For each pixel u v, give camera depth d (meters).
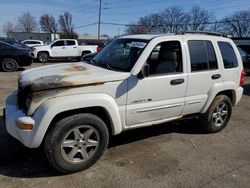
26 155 4.26
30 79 3.78
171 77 4.45
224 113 5.53
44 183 3.56
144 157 4.36
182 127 5.73
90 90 3.75
